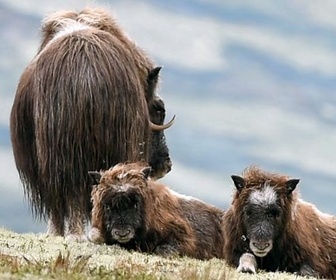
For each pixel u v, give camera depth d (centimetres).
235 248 5206
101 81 5603
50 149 5619
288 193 5166
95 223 5425
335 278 5412
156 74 6412
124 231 5306
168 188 5934
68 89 5588
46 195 5719
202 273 4306
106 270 4116
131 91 5712
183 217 5856
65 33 5909
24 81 5919
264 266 5206
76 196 5634
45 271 3928
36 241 5138
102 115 5588
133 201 5362
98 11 6250
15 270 3897
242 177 5209
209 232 5991
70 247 5009
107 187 5378
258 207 5103
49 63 5672
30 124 5831
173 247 5569
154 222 5512
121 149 5656
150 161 6481
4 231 5484
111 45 5753
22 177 5903
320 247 5388
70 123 5575
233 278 4447
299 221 5266
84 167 5603
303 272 5197
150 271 4350
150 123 6300
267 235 5059
